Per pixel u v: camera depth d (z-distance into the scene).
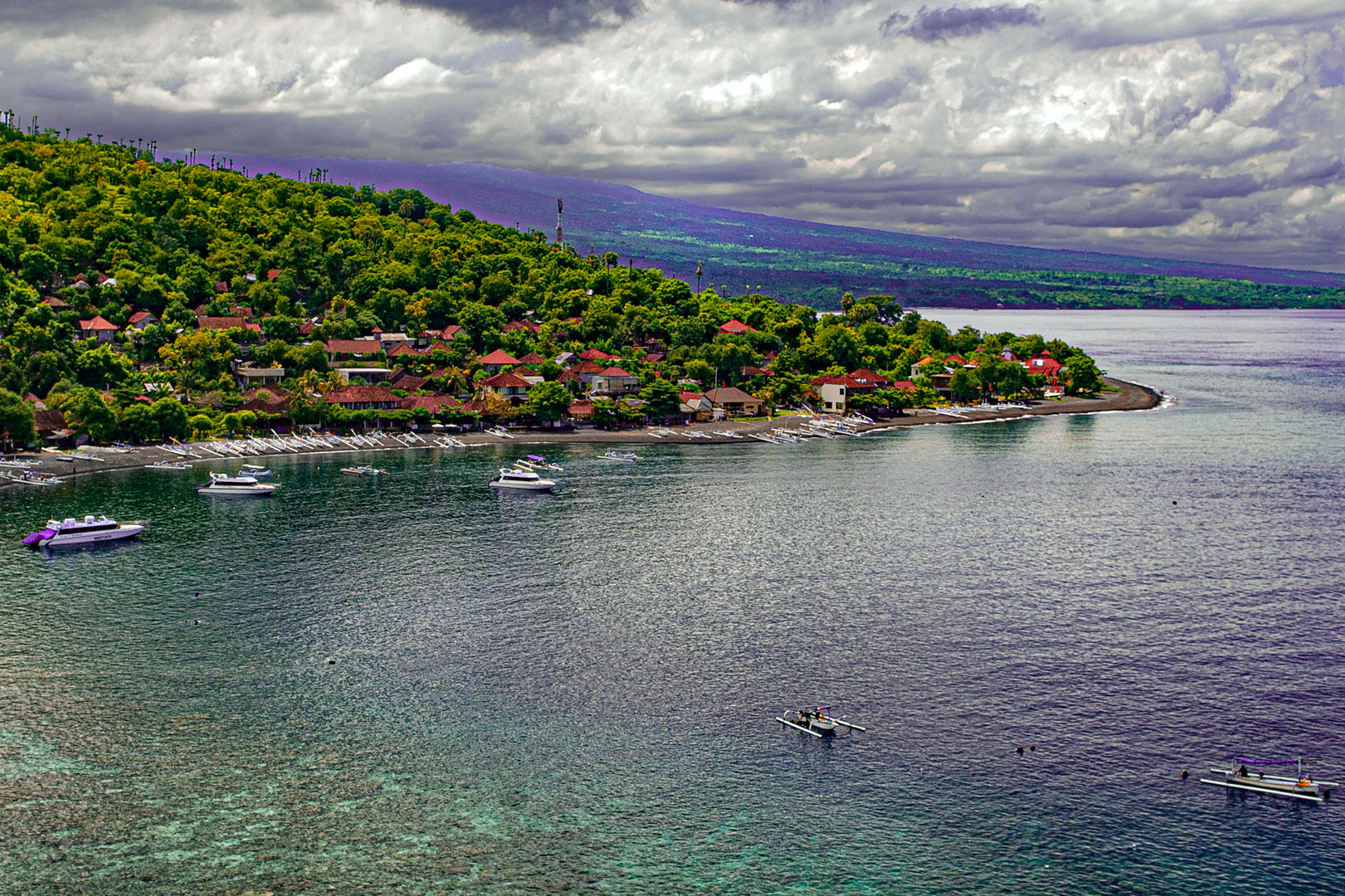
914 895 80.00
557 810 90.50
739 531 178.88
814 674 115.94
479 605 138.75
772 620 133.12
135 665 117.75
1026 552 165.38
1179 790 92.75
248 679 114.69
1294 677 114.75
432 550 165.38
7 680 113.25
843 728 103.38
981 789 93.06
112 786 93.31
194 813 89.75
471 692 111.75
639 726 104.25
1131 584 147.75
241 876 82.06
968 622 132.12
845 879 81.94
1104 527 182.00
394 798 92.12
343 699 110.00
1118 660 119.50
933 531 179.12
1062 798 91.62
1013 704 108.62
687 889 80.94
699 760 98.00
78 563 156.75
